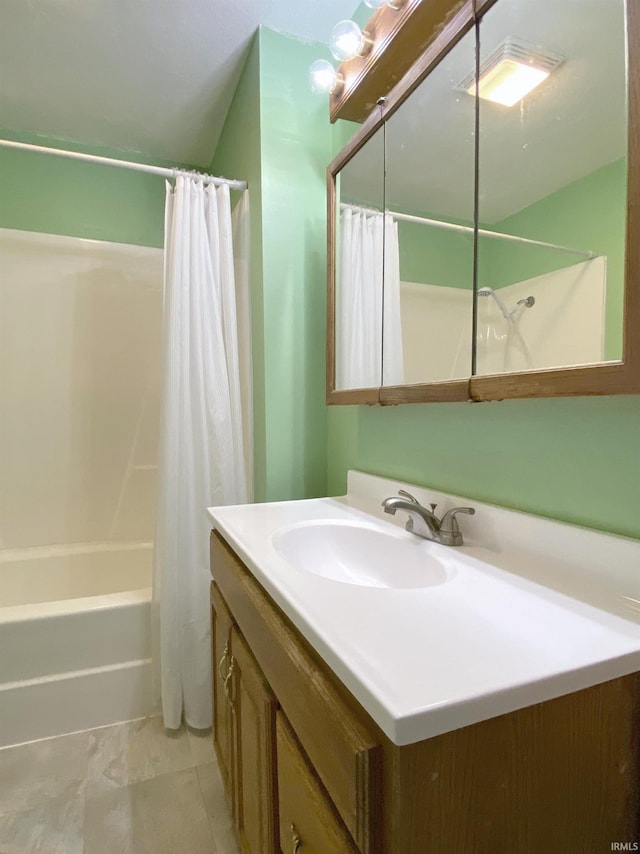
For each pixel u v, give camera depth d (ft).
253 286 5.67
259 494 5.69
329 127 5.65
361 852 1.65
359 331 4.61
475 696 1.57
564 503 2.69
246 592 3.04
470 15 2.98
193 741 5.14
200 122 7.04
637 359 1.98
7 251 7.18
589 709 1.82
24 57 5.66
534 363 2.66
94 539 7.84
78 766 4.73
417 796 1.53
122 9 4.96
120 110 6.72
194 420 5.46
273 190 5.35
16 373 7.30
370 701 1.57
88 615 5.31
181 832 3.99
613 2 2.20
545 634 1.97
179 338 5.38
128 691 5.47
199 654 5.38
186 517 5.38
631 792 1.95
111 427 7.89
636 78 1.95
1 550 7.30
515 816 1.70
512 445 3.04
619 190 2.17
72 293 7.58
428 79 3.50
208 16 5.10
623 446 2.36
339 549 3.86
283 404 5.51
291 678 2.28
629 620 2.09
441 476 3.73
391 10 3.59
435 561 2.98
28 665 5.09
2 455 7.27
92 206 7.68
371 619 2.09
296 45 5.46
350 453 5.18
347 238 4.81
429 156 3.60
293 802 2.30
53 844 3.86
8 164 7.17
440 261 3.52
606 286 2.23
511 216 2.85
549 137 2.57
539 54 2.62
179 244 5.39
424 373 3.69
